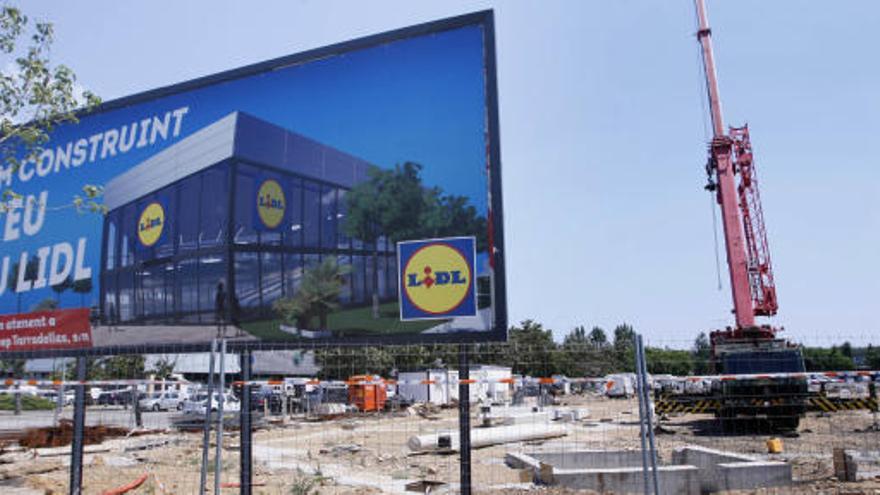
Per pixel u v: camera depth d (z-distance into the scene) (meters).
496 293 8.45
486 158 8.83
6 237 12.34
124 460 15.95
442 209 8.92
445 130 9.12
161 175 11.13
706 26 32.56
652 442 7.26
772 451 17.77
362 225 9.38
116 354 10.69
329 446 20.64
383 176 9.38
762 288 31.27
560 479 12.48
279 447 20.36
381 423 30.05
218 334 10.11
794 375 8.62
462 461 7.99
